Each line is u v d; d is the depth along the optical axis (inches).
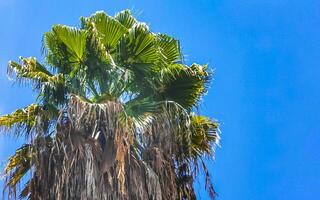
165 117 570.6
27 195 556.1
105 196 508.7
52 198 519.8
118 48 610.2
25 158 575.5
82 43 593.9
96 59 596.1
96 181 512.7
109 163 522.0
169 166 556.7
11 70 581.6
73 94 551.8
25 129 576.4
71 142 529.3
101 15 625.3
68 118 539.8
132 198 518.6
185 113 584.4
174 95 616.7
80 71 598.9
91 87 600.7
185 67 608.4
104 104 542.9
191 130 612.7
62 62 605.0
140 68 605.6
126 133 530.6
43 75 576.7
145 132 552.1
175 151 577.0
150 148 550.6
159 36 647.8
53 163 531.2
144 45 606.5
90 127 540.1
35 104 574.2
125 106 582.9
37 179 532.4
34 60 601.0
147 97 605.9
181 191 584.4
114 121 535.8
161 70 608.4
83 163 519.5
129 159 528.7
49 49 609.9
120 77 597.6
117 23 620.1
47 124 561.3
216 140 622.5
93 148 528.7
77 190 511.5
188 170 593.9
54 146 533.0
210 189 597.0
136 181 522.9
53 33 603.5
